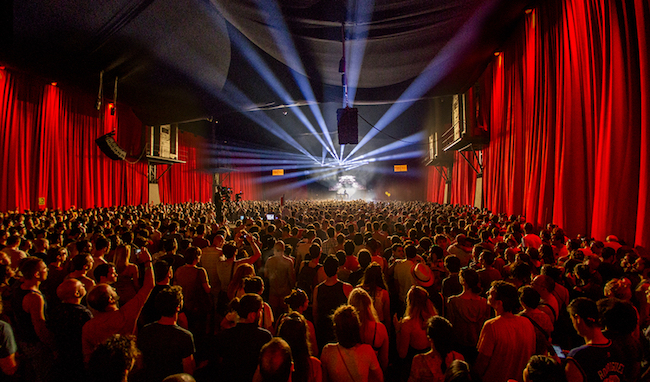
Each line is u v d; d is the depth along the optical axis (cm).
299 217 1108
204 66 1337
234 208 2084
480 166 1469
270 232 697
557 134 832
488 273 374
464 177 1847
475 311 292
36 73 1261
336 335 216
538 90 930
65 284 264
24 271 295
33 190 1304
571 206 780
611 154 641
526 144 998
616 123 636
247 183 3503
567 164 784
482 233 580
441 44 1169
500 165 1212
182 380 143
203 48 1256
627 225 616
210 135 2805
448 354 211
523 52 1022
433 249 424
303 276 444
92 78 1302
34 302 291
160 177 2103
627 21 623
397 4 1005
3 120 1196
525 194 1003
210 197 2870
